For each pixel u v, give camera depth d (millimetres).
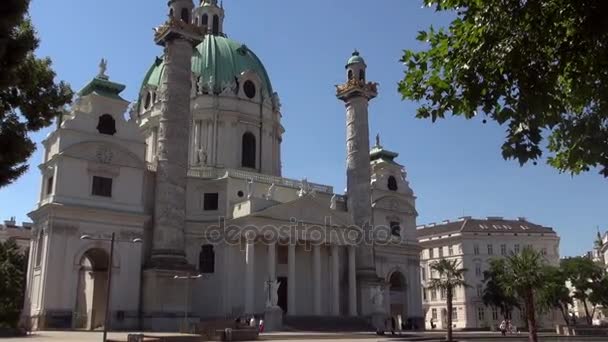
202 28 62438
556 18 11711
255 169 77750
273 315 58594
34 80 17688
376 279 70812
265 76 85312
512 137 12469
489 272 90688
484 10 12625
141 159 61281
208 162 74688
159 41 62125
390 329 61375
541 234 112000
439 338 55344
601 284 87250
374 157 87062
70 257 55031
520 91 12109
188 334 45188
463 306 106562
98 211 56750
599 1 10539
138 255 58656
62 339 40062
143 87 81688
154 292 55719
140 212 59625
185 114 60562
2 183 16516
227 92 77875
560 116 12742
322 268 70000
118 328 55406
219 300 63562
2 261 67812
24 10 13094
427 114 14062
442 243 113812
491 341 53344
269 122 80500
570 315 111062
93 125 59188
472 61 12664
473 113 13477
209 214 66625
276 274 66625
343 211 73500
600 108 12578
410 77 14062
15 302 62312
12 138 16141
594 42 11375
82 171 57406
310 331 59062
